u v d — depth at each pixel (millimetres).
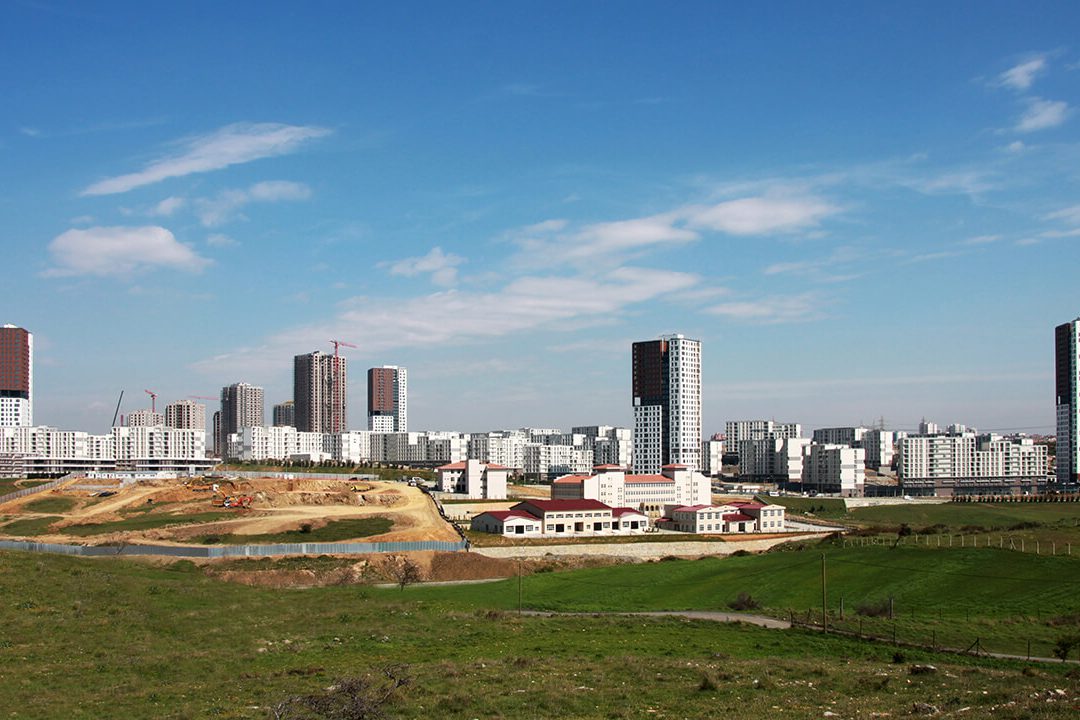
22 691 66812
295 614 107250
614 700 61875
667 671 72500
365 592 135750
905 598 122438
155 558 172500
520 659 76750
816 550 172375
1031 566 134875
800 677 70875
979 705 59000
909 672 73062
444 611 112125
